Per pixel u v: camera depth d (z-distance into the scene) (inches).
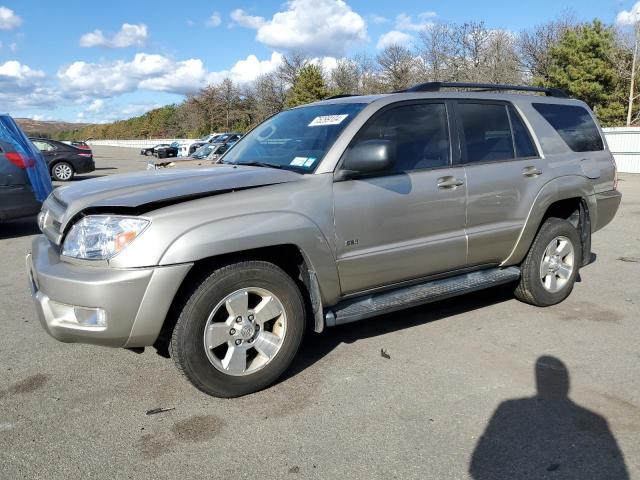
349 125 149.6
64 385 143.2
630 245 304.8
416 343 166.1
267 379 135.9
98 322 119.5
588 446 112.3
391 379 142.9
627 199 513.7
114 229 120.0
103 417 127.0
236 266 128.6
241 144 184.7
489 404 129.5
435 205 159.2
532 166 183.8
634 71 1378.0
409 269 157.6
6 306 207.8
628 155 869.2
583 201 203.2
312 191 137.9
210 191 128.5
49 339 174.4
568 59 1505.9
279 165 152.6
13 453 113.1
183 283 127.6
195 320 124.7
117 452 113.1
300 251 135.6
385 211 148.9
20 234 360.2
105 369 152.3
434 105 166.9
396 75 1983.3
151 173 151.6
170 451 113.3
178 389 140.0
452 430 119.0
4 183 312.5
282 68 2464.3
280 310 135.9
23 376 148.7
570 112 207.0
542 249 190.4
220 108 2910.9
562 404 128.9
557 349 160.2
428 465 107.1
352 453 111.3
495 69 1822.1
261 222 128.8
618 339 167.2
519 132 186.7
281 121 179.8
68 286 119.8
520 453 110.3
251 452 112.4
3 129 315.3
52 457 111.7
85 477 105.3
